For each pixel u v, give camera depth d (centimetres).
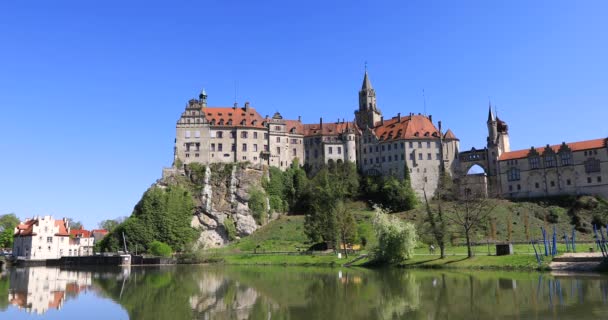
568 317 4009
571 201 16512
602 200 16175
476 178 18550
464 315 4319
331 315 4591
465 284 6309
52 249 16825
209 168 19300
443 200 18438
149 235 16600
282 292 6309
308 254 12800
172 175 18950
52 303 5788
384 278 7600
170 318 4609
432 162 19888
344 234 12044
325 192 18125
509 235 13175
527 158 18200
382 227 9938
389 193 18825
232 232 18050
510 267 7875
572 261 7406
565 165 17388
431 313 4503
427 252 10969
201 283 7744
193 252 14300
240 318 4544
